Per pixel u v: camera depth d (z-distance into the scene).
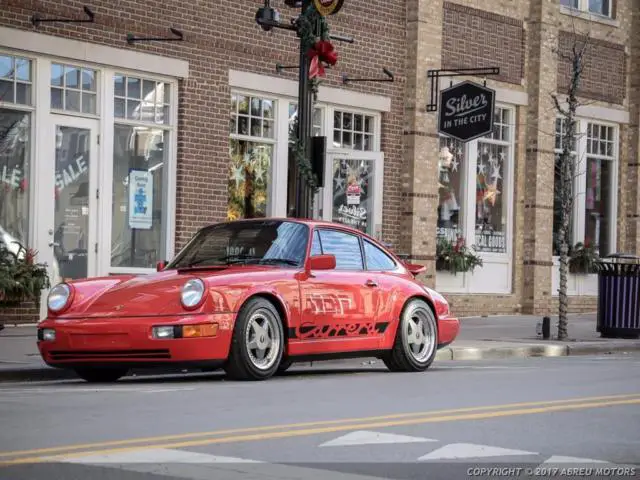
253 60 22.78
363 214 25.22
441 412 9.84
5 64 19.31
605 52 30.66
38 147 19.70
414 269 15.40
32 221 19.69
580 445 8.24
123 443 7.97
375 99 25.22
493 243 28.31
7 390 11.79
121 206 21.05
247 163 22.97
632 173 31.41
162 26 21.20
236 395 11.11
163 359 12.30
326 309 13.55
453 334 15.35
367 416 9.54
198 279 12.47
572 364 16.73
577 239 30.41
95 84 20.55
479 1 27.38
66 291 12.74
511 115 28.61
